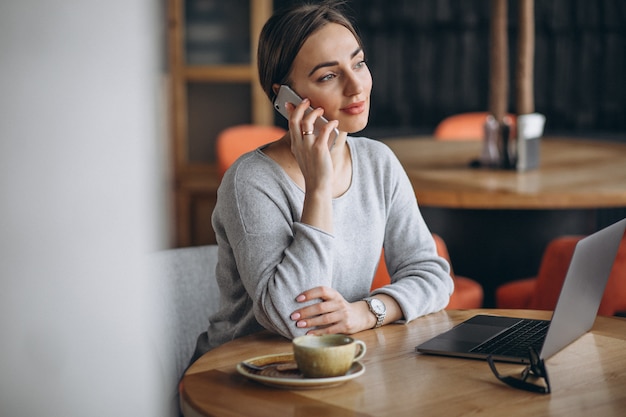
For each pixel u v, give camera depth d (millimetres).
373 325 1489
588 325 1425
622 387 1131
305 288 1422
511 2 5766
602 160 3527
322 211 1459
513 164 3266
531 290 2744
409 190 1758
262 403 1061
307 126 1500
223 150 4352
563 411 1021
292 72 1568
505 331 1410
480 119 4824
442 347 1306
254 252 1475
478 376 1178
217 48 5645
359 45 1575
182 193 5488
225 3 5613
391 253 1737
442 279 1652
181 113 5648
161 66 5520
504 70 3289
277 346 1389
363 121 1574
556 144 4117
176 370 1739
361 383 1146
